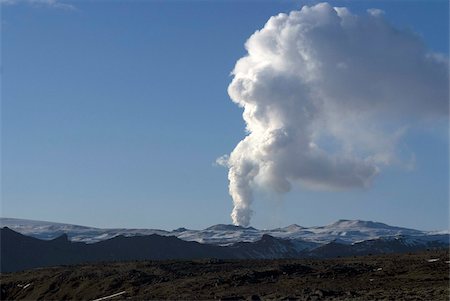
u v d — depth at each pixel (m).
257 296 71.62
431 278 80.19
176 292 84.69
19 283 116.81
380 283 79.44
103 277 103.62
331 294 70.12
